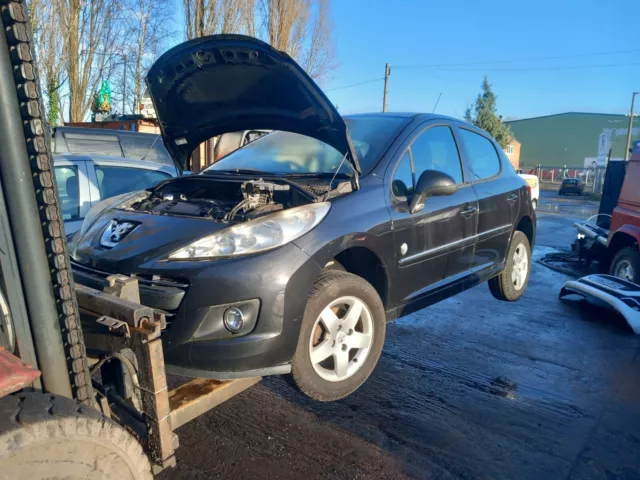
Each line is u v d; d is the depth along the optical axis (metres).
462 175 4.39
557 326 5.21
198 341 2.60
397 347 4.59
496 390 3.76
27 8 1.75
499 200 4.71
